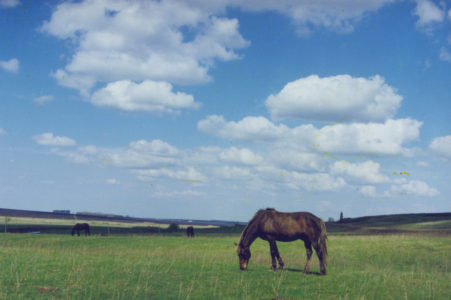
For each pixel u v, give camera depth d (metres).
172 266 16.36
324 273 15.12
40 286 12.11
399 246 26.81
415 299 11.65
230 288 12.68
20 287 11.88
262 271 15.70
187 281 13.51
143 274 14.16
